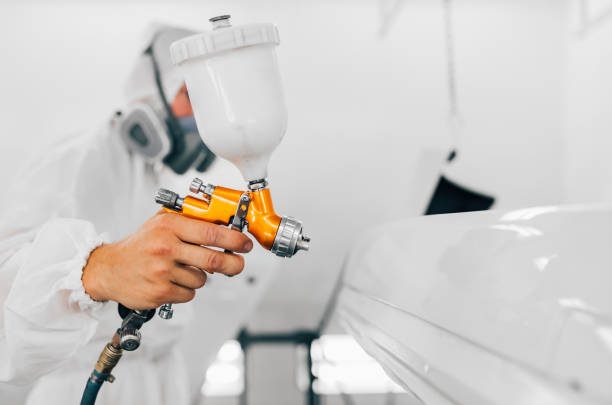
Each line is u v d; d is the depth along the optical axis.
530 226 0.43
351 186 2.42
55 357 0.80
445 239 0.58
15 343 0.78
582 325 0.34
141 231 0.66
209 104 0.59
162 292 0.66
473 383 0.43
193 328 1.65
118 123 1.21
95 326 0.80
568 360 0.34
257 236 0.63
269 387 2.41
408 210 1.61
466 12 2.45
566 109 2.49
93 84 2.30
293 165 2.40
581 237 0.38
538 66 2.48
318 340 1.99
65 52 2.29
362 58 2.41
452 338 0.51
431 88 2.43
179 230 0.63
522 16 2.46
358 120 2.41
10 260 0.85
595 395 0.31
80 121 2.24
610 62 2.20
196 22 2.36
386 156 2.42
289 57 2.39
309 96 2.40
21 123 2.27
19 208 1.07
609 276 0.34
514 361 0.40
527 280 0.41
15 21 2.27
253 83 0.58
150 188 1.33
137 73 1.26
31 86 2.28
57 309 0.78
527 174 2.50
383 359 0.69
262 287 1.72
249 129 0.58
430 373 0.52
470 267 0.50
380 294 0.79
